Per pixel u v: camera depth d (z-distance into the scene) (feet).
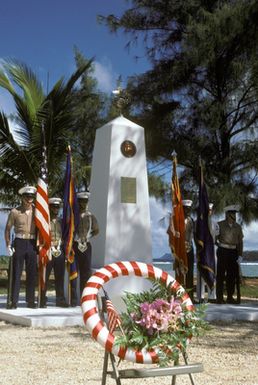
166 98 71.10
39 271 39.45
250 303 46.32
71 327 34.19
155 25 73.67
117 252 40.70
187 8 70.28
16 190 61.26
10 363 24.09
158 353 15.72
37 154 58.18
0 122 57.06
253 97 69.92
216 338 31.19
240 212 66.23
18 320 35.65
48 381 21.09
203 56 66.18
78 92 74.84
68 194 40.37
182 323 16.22
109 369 22.68
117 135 41.83
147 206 42.01
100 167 42.57
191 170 69.97
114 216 40.93
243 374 22.67
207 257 43.98
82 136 77.87
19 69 59.98
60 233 41.70
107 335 15.56
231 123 71.00
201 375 22.39
